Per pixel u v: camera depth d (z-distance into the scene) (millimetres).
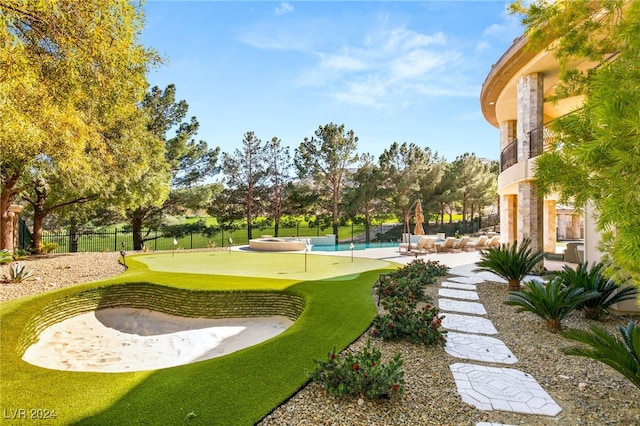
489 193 35781
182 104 25859
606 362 3381
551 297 5898
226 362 4625
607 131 2070
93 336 7852
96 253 18219
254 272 12039
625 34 2525
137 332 8125
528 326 6359
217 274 11398
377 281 10086
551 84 11812
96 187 14617
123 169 15633
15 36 6012
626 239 2100
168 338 7594
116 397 3711
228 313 8695
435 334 5324
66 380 4125
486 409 3557
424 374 4379
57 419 3305
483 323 6531
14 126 6199
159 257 16891
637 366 3213
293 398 3723
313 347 5160
